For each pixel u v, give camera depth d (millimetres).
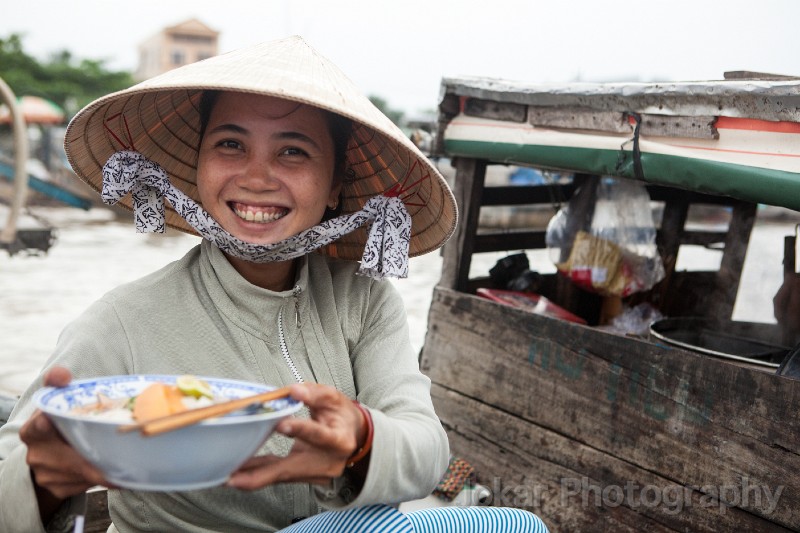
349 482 1387
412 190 1915
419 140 3311
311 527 1473
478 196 3115
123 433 1068
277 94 1438
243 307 1648
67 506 1348
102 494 2426
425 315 8492
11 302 8383
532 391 2658
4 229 7414
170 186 1680
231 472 1183
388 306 1843
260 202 1609
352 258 2061
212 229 1621
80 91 36906
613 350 2408
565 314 2945
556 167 2668
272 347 1672
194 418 1070
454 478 2684
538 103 2684
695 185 2230
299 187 1619
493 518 1698
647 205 3020
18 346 6551
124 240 14227
